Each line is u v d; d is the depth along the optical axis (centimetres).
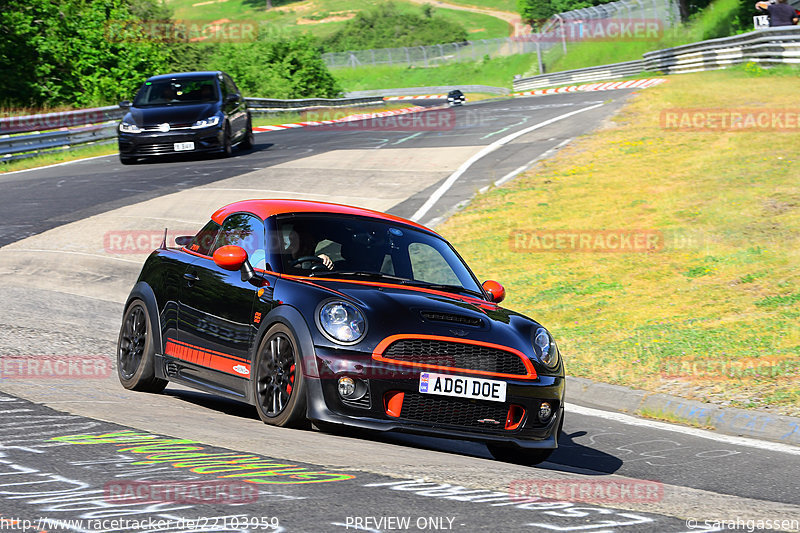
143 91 8612
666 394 2891
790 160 6119
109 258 4900
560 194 5975
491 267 4703
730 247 4584
